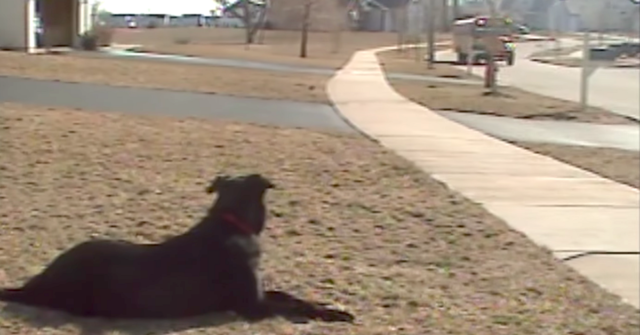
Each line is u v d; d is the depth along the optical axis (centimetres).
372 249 738
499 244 794
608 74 4716
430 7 5297
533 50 7288
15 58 2661
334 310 535
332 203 905
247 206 521
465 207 941
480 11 6481
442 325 544
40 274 533
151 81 2275
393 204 923
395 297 598
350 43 7612
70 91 1878
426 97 2456
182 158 1120
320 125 1625
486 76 3272
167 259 504
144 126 1382
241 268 509
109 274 500
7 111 1411
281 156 1189
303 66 3903
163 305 498
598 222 923
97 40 4244
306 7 5903
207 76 2620
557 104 2530
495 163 1286
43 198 840
